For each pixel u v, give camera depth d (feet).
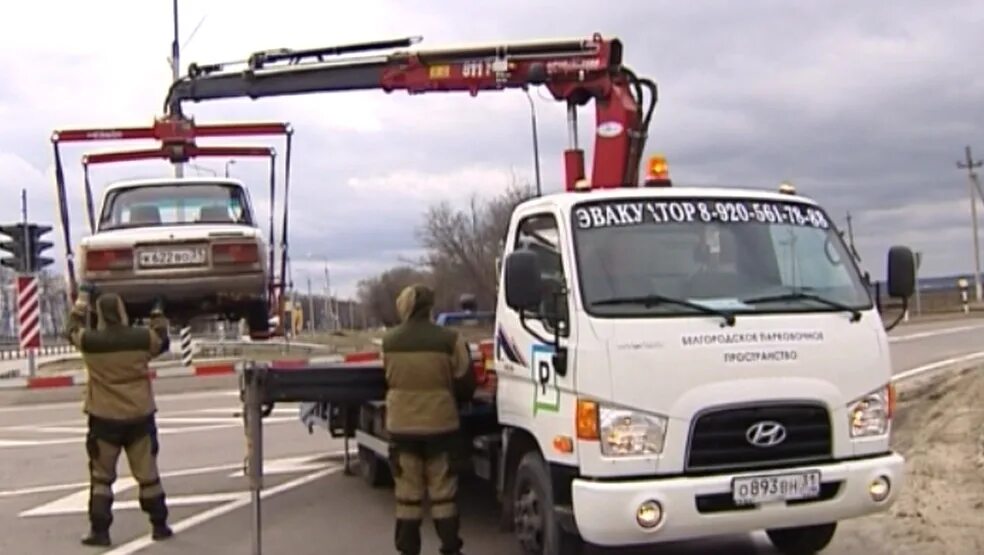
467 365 24.45
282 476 38.04
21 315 75.00
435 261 125.59
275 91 40.42
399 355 24.14
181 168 44.11
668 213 22.13
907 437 38.83
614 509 19.30
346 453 37.76
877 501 20.98
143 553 27.09
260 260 39.17
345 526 29.53
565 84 33.96
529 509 22.72
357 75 38.81
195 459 42.88
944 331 102.99
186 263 38.24
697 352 20.02
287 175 43.34
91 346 28.02
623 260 21.24
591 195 22.18
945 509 27.25
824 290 22.00
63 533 29.73
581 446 19.93
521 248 23.26
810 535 24.34
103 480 28.27
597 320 20.18
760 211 22.84
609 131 33.09
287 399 25.81
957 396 47.09
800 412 20.52
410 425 24.03
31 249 74.59
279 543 27.76
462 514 29.99
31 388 71.51
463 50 36.35
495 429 26.07
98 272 37.70
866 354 21.27
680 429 19.79
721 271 21.77
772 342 20.47
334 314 242.17
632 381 19.76
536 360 21.88
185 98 42.09
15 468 42.14
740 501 19.86
